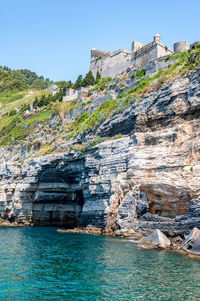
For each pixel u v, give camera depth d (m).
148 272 21.05
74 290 17.70
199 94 35.81
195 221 30.70
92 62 103.19
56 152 60.56
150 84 50.56
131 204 38.16
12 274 20.83
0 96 181.88
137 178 38.50
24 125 94.44
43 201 63.06
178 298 16.47
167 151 36.88
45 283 18.95
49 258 25.83
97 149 48.56
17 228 56.44
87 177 49.00
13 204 65.62
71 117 74.12
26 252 28.73
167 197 35.41
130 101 49.12
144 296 16.77
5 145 89.38
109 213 41.19
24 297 16.70
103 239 36.97
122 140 43.91
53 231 49.94
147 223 36.06
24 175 64.50
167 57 62.53
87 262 24.14
